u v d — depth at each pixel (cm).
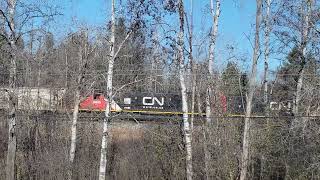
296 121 2700
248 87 2923
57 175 2986
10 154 2705
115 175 3088
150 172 3034
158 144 3027
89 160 3225
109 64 2405
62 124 3456
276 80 3241
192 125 2772
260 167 2817
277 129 2808
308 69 3072
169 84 3164
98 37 3556
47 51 3525
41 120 3428
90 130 3422
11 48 2595
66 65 3409
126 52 2594
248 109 2675
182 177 2853
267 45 3209
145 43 2539
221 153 2695
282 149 2758
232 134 2734
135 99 3322
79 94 3136
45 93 3650
